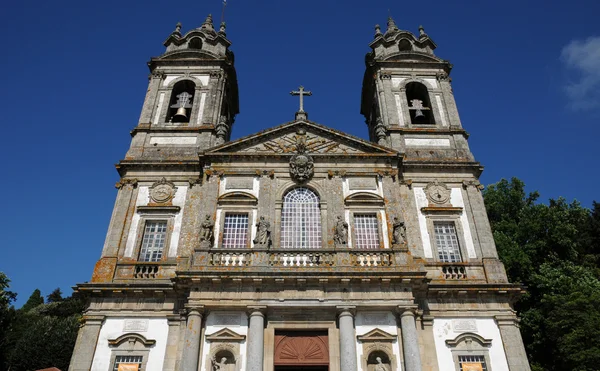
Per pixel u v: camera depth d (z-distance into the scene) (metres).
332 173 25.11
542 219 39.66
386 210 23.94
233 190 24.83
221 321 20.48
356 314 20.72
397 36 34.03
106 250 23.81
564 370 26.73
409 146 28.39
